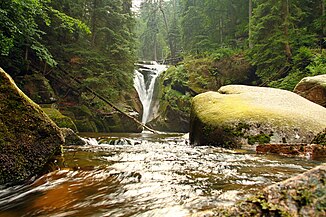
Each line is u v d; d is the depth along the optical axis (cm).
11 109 349
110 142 966
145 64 3344
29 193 304
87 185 328
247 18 2814
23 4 1009
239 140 682
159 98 2408
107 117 1736
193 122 869
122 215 229
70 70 1559
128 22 1889
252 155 552
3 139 331
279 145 573
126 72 1758
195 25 3228
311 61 1505
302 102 860
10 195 299
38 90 1362
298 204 132
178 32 4422
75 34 1623
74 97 1638
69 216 232
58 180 350
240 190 296
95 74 1577
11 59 1272
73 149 688
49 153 369
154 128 2206
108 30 1658
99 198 280
